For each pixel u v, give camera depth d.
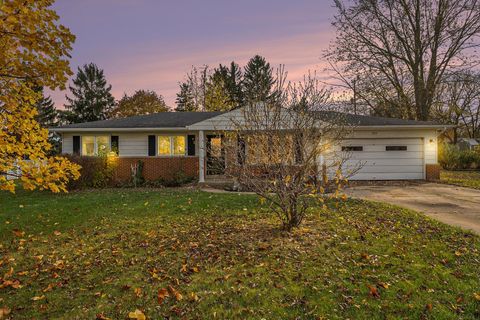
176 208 8.86
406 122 15.95
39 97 3.89
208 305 3.53
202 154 14.80
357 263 4.53
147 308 3.52
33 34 3.25
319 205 8.53
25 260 5.25
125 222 7.49
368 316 3.23
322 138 7.09
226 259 4.86
